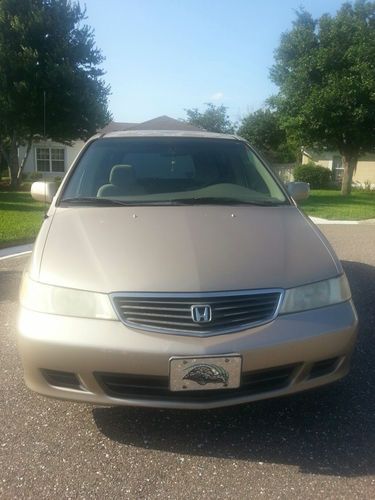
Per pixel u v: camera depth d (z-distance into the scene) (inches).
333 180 1210.0
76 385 104.4
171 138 175.0
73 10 772.6
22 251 293.9
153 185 156.9
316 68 789.9
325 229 395.2
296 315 105.4
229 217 134.0
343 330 107.1
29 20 734.5
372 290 216.8
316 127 789.9
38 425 114.3
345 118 781.3
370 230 389.7
